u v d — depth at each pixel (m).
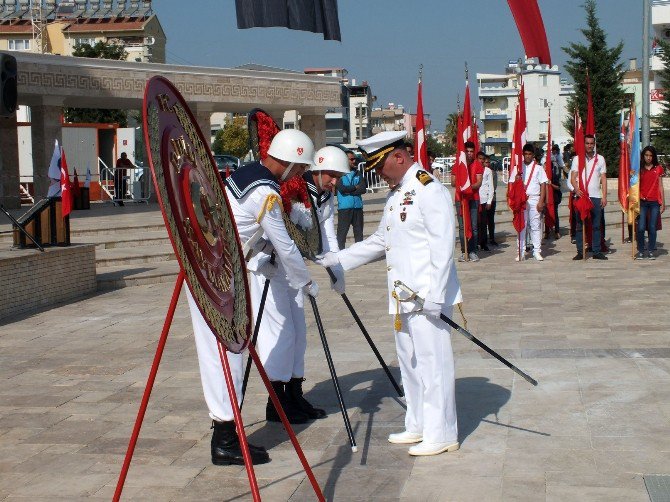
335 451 5.91
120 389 7.68
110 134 32.53
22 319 11.30
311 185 6.91
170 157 4.28
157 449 6.07
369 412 6.77
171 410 6.99
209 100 28.23
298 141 5.91
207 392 5.70
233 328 4.49
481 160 16.95
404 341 5.94
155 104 4.23
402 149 5.84
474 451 5.75
